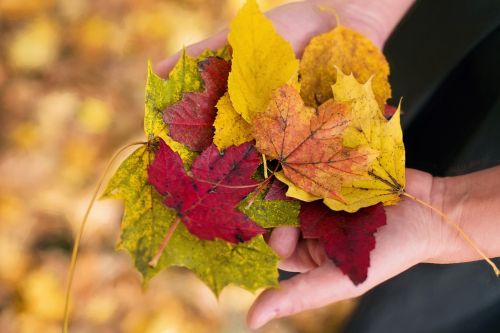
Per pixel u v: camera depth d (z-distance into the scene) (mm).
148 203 489
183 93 527
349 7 701
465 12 662
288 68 531
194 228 483
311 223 515
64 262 962
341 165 522
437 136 688
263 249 484
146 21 1158
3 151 1042
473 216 562
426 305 745
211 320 950
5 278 941
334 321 967
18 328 916
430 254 555
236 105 520
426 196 575
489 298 705
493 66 646
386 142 541
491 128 653
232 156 518
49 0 1175
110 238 992
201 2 1193
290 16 647
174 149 523
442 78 667
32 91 1097
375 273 516
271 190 525
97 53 1141
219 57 540
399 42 718
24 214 993
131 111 1104
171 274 974
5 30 1148
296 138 522
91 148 1060
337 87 548
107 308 942
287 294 498
